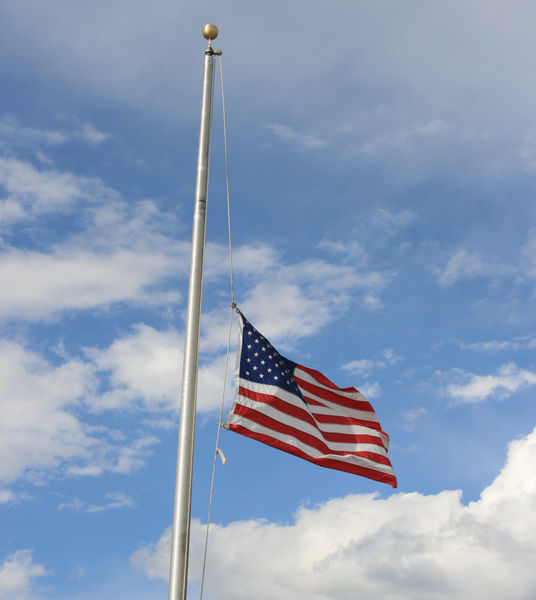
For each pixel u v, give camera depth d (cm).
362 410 2266
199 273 1719
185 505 1491
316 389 2259
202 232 1761
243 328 1975
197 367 1628
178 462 1527
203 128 1881
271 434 1880
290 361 2262
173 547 1455
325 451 1986
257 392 1919
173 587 1423
